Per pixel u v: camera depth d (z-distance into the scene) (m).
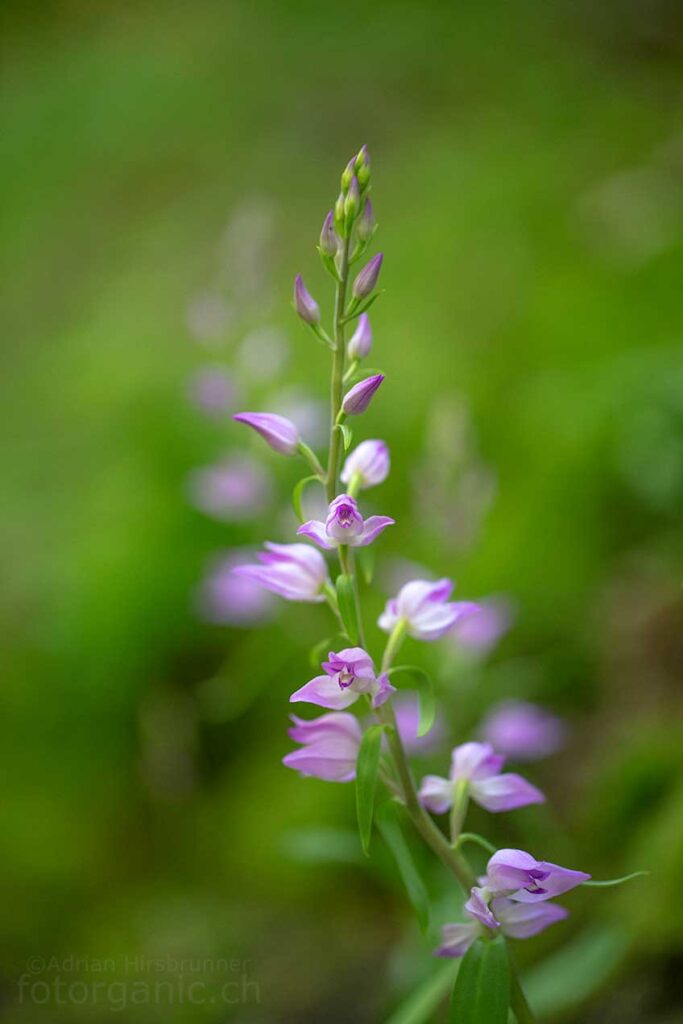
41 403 1.72
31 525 1.42
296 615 1.08
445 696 0.95
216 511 1.07
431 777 0.67
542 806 0.90
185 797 1.07
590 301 1.49
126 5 3.29
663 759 0.89
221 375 1.08
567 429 1.22
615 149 1.98
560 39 2.58
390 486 1.28
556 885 0.63
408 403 1.39
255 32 2.86
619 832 0.89
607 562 1.12
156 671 1.16
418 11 2.80
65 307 2.12
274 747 1.08
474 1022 0.63
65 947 0.94
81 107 2.79
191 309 1.16
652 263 1.54
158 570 1.19
